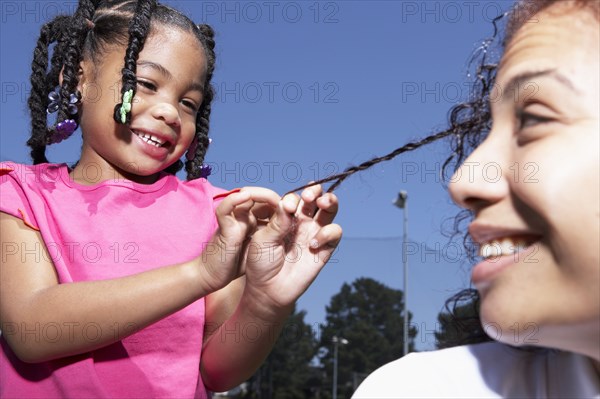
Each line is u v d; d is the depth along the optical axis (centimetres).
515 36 72
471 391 78
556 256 61
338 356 3253
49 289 149
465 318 104
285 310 147
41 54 194
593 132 62
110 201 168
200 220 178
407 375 82
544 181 61
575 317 61
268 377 4094
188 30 185
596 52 65
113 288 144
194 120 187
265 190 136
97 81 180
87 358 150
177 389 157
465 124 104
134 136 174
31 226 160
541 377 76
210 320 175
